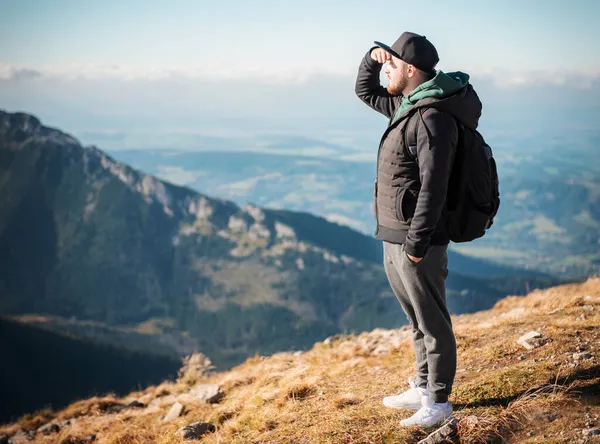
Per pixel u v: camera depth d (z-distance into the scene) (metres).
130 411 9.23
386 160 4.30
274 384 7.71
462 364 6.20
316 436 5.00
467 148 4.07
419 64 4.18
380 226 4.47
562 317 7.60
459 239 4.27
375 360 7.70
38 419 10.45
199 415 7.55
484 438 4.35
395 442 4.51
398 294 4.68
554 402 4.57
